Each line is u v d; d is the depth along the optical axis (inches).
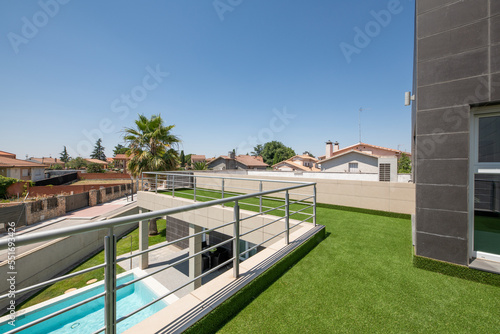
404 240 165.0
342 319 82.4
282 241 141.4
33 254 300.4
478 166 111.2
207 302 80.4
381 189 250.8
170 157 505.4
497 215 111.0
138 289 268.8
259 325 78.9
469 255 115.3
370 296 95.8
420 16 122.0
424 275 113.1
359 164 751.7
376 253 140.4
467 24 108.7
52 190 840.9
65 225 517.0
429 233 119.6
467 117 108.7
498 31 101.3
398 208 239.6
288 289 100.5
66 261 355.9
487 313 85.9
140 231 330.6
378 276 112.0
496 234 111.0
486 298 94.5
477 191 113.1
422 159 121.3
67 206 642.8
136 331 66.5
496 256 109.7
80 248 389.4
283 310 86.7
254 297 94.5
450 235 114.0
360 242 160.6
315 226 173.6
